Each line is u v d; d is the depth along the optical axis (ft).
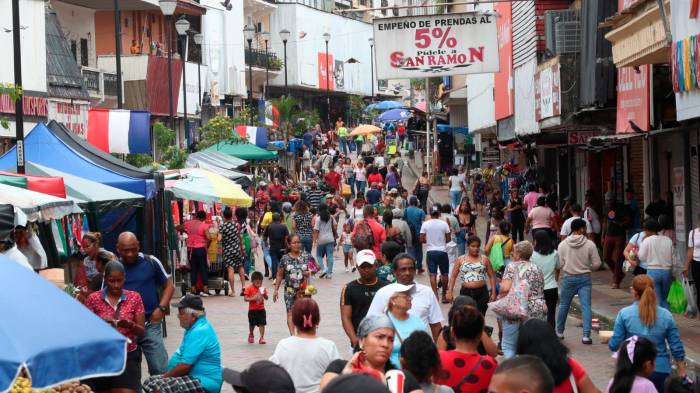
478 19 102.68
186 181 111.24
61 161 84.53
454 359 35.60
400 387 29.19
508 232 80.94
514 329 58.80
